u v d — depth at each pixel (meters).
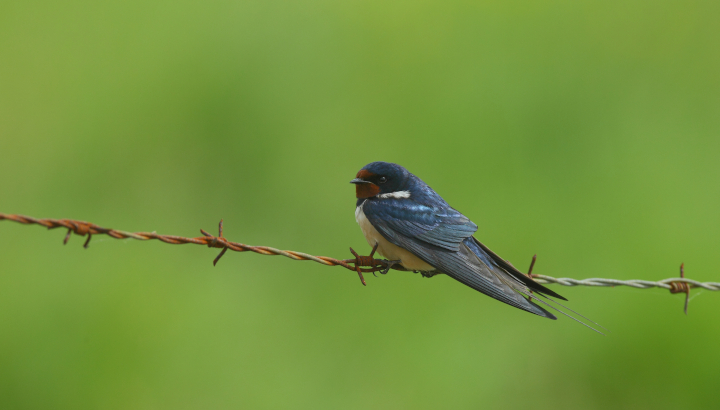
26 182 12.95
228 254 11.86
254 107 14.16
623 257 12.01
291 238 12.33
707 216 12.62
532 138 14.07
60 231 12.17
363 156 13.57
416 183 8.08
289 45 15.00
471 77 15.00
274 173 13.44
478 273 7.27
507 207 12.77
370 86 14.78
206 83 14.36
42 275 11.29
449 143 13.84
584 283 7.62
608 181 13.37
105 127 13.76
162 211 12.77
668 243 12.20
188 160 13.49
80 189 13.02
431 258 7.40
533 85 14.88
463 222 7.68
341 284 11.27
